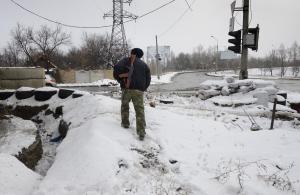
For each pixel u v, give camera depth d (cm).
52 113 1146
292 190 505
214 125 909
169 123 824
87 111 873
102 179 491
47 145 889
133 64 672
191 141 741
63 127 916
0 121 858
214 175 562
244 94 1470
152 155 628
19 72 1692
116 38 5412
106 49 6550
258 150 674
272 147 689
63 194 463
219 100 1445
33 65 5553
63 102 1157
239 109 1344
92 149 561
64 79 4556
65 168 531
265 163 599
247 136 775
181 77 6638
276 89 1411
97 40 6975
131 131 704
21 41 6175
